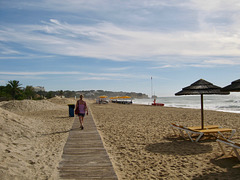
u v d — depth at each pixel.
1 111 9.17
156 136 7.90
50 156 5.25
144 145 6.59
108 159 5.02
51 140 7.12
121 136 7.96
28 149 5.83
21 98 62.12
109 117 14.94
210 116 15.41
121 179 4.02
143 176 4.16
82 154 5.43
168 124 11.04
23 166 4.39
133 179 4.02
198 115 16.11
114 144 6.74
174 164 4.84
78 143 6.58
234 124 10.94
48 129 9.34
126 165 4.81
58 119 13.41
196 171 4.38
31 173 4.12
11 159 4.67
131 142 7.00
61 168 4.44
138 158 5.31
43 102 26.36
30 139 7.09
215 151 5.79
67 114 17.25
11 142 6.25
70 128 9.60
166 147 6.32
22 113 19.25
